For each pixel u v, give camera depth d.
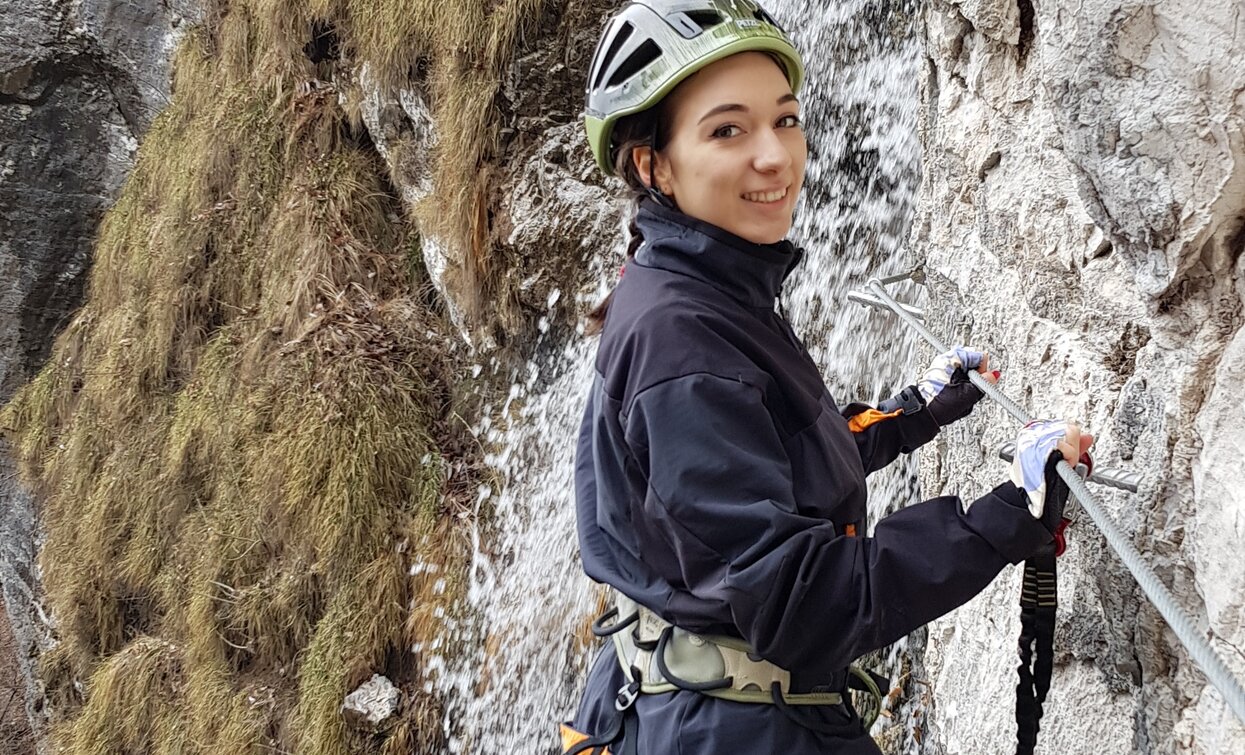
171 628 6.83
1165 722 1.26
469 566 5.29
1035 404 1.73
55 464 8.95
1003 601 1.80
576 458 1.56
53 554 8.46
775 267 1.33
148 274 8.10
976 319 2.08
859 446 1.63
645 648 1.34
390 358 5.77
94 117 10.07
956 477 2.21
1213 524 1.12
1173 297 1.22
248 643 5.97
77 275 10.42
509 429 5.44
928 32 2.45
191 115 8.54
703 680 1.27
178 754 6.12
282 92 6.98
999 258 1.96
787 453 1.27
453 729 5.11
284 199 6.82
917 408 1.65
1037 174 1.76
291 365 5.86
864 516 1.38
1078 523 1.47
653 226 1.35
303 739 5.27
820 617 1.12
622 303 1.32
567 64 5.08
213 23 8.50
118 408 7.99
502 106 5.19
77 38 9.60
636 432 1.21
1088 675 1.49
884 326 3.75
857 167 4.12
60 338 9.94
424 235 5.80
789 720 1.25
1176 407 1.22
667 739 1.28
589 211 5.11
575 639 4.81
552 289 5.25
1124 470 1.25
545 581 5.04
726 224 1.28
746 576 1.11
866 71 4.10
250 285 7.03
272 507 5.79
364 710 5.16
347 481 5.39
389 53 5.66
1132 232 1.22
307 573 5.61
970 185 2.14
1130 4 1.10
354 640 5.26
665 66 1.26
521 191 5.20
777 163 1.25
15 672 10.70
